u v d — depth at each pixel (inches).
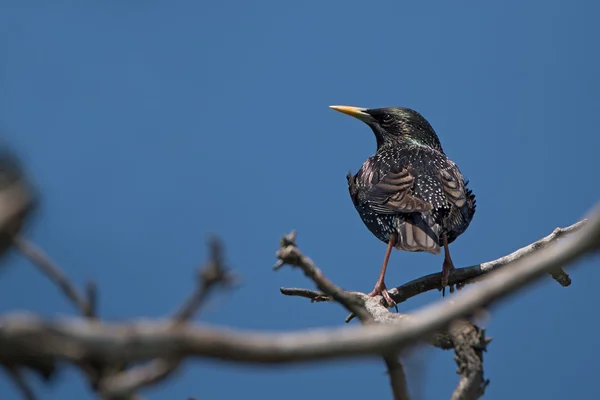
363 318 343.0
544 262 200.7
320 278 344.2
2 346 189.5
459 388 333.1
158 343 193.6
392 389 311.7
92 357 194.1
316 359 202.4
